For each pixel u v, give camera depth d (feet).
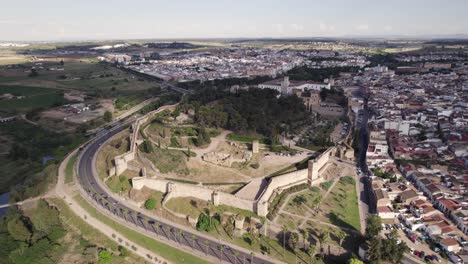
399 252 524.93
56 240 604.90
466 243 566.36
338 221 639.76
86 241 598.34
